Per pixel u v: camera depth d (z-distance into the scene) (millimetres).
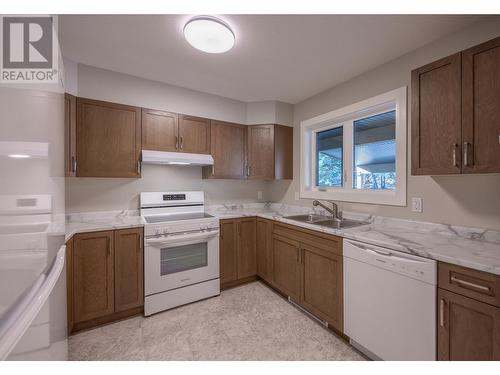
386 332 1394
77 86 2018
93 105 2025
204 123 2629
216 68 2113
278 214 2674
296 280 2164
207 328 1866
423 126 1460
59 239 1035
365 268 1526
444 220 1620
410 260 1277
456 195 1560
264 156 2895
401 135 1865
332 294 1794
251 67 2096
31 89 736
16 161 632
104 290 1872
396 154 1902
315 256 1958
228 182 3109
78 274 1768
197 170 2873
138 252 2014
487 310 1001
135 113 2225
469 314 1060
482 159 1212
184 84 2477
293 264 2203
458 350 1091
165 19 1464
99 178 2289
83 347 1636
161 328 1861
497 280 974
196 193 2791
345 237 1676
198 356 1562
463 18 1429
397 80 1904
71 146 1873
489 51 1187
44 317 772
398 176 1887
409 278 1279
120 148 2141
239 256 2637
